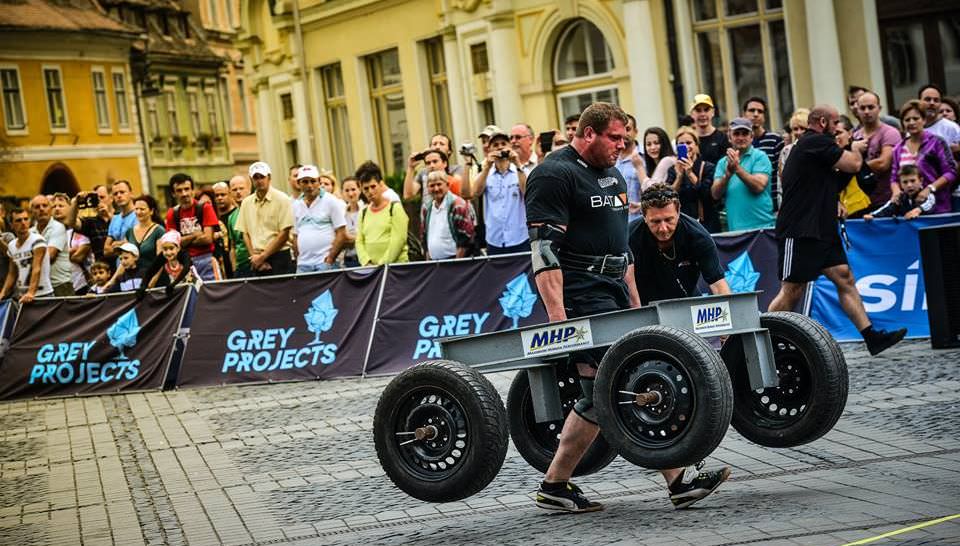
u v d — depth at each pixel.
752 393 10.84
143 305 20.97
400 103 46.53
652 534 9.65
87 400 20.62
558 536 9.90
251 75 52.97
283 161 52.38
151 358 20.81
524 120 40.28
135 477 14.07
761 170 19.12
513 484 12.09
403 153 46.94
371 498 12.03
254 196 21.95
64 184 76.50
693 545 9.20
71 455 15.75
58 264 23.61
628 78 36.62
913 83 30.38
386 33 46.00
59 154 75.75
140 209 22.09
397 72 46.47
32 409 20.23
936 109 20.08
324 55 49.31
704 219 19.59
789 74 31.89
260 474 13.55
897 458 11.48
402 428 10.63
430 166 20.89
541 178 10.43
